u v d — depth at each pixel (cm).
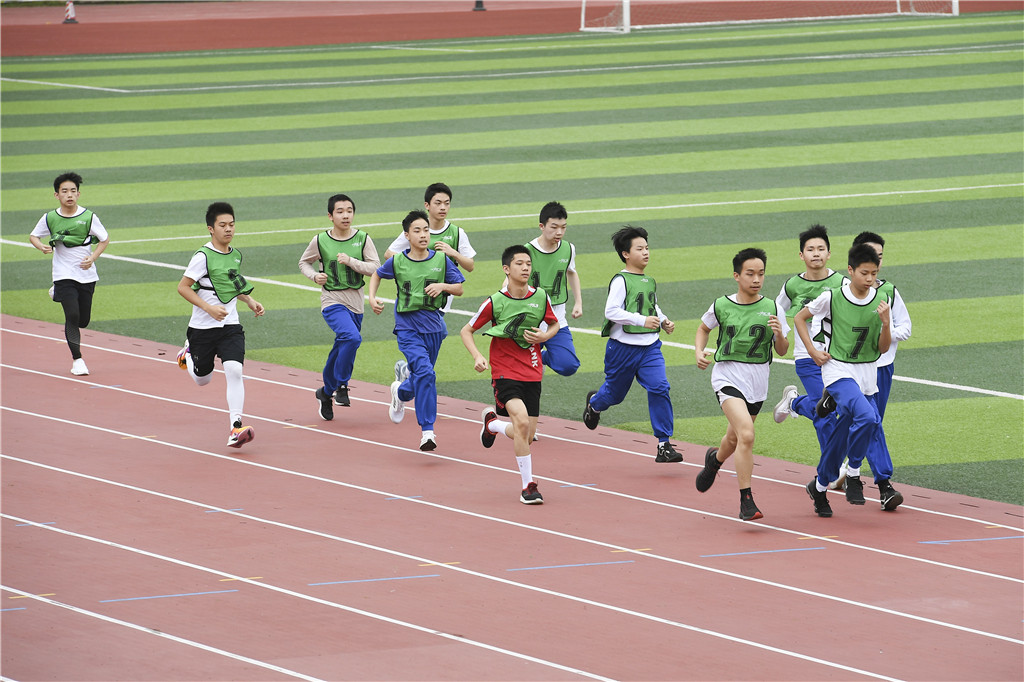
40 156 9656
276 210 7844
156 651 2391
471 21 17675
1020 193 7738
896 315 3316
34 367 4772
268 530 3094
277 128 10575
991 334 5106
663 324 3581
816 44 14450
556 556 2938
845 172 8475
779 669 2339
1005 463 3744
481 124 10506
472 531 3108
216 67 14525
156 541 3006
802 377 3497
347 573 2811
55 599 2644
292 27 17125
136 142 10125
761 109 10725
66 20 18462
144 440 3884
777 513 3288
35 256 6894
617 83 12294
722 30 16600
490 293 6000
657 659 2377
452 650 2408
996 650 2438
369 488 3450
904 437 4003
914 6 18112
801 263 6341
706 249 6681
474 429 4078
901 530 3155
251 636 2466
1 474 3522
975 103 10594
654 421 3675
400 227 7338
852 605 2658
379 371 4853
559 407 4400
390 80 13012
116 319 5588
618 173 8656
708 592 2723
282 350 5131
